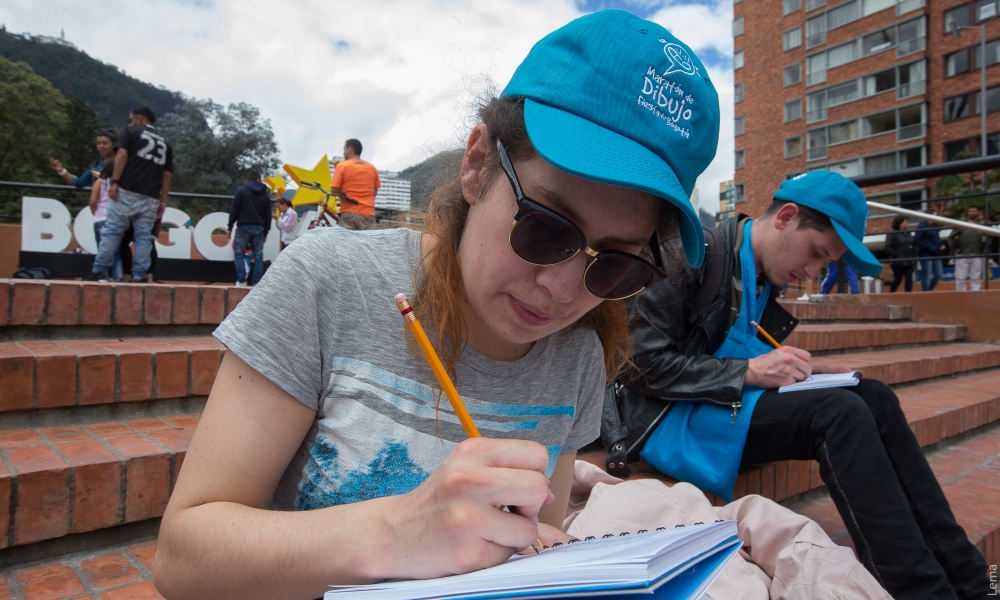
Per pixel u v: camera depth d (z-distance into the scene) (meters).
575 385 1.11
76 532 1.71
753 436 2.01
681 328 2.18
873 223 27.66
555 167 0.82
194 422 2.31
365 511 0.73
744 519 1.76
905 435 1.94
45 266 6.31
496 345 1.01
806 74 34.31
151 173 5.16
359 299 0.92
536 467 0.70
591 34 0.85
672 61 0.84
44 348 2.51
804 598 1.50
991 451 3.60
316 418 0.92
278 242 8.20
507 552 0.69
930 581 1.64
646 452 2.16
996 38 27.59
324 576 0.71
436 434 0.93
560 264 0.83
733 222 2.33
